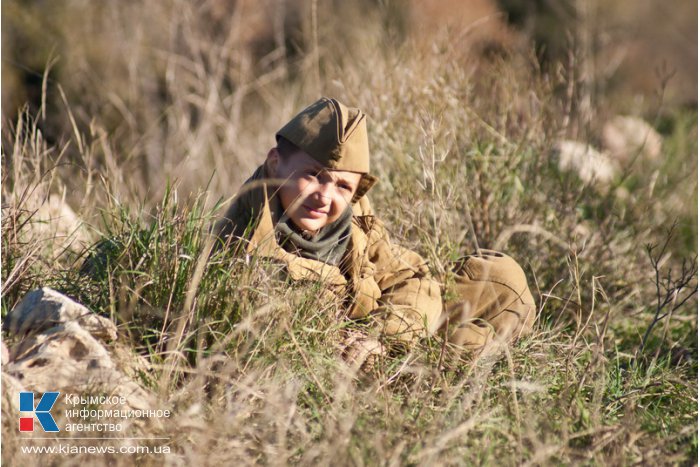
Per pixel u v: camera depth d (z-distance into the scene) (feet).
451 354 20.66
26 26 56.24
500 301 22.86
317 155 20.44
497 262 23.44
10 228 21.86
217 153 39.27
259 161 38.11
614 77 77.36
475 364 19.08
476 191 28.35
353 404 17.30
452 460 15.67
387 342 20.67
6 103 52.37
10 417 15.84
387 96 30.78
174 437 16.30
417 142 28.81
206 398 17.63
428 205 26.08
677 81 85.35
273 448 16.20
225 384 17.94
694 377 22.97
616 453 16.75
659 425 18.98
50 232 24.70
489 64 35.68
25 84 55.47
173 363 17.61
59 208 24.57
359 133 20.89
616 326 26.63
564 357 21.33
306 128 20.54
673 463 17.19
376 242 22.72
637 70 84.38
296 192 20.74
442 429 16.87
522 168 30.78
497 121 31.99
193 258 19.25
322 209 20.76
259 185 20.90
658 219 34.35
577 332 21.49
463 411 17.35
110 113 50.57
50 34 56.34
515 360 20.71
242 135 41.68
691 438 18.35
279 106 42.73
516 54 37.50
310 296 19.97
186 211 20.15
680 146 44.04
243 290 18.90
